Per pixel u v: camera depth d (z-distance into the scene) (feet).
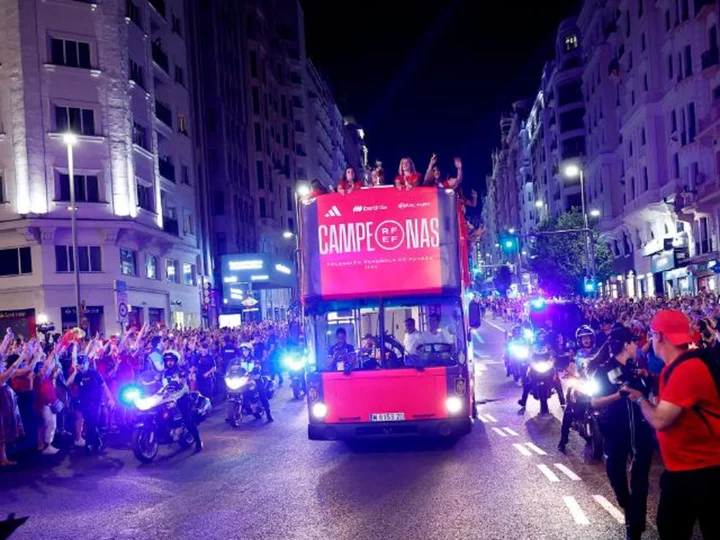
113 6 124.67
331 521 25.84
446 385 38.11
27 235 114.11
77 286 90.12
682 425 14.67
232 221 195.52
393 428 38.01
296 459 38.99
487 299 313.73
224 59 203.41
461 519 25.14
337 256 39.24
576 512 25.31
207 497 30.99
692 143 131.85
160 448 45.57
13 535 26.66
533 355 52.34
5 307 115.85
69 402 47.21
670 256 147.02
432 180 40.16
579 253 184.44
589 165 215.51
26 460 43.60
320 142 349.61
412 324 39.06
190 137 164.25
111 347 52.01
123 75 125.39
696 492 14.49
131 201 125.18
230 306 183.93
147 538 25.20
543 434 42.70
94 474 37.99
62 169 118.11
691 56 132.87
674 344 15.14
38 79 117.08
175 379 43.80
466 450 38.60
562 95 256.52
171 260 149.89
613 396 22.98
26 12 116.88
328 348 39.45
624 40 171.53
